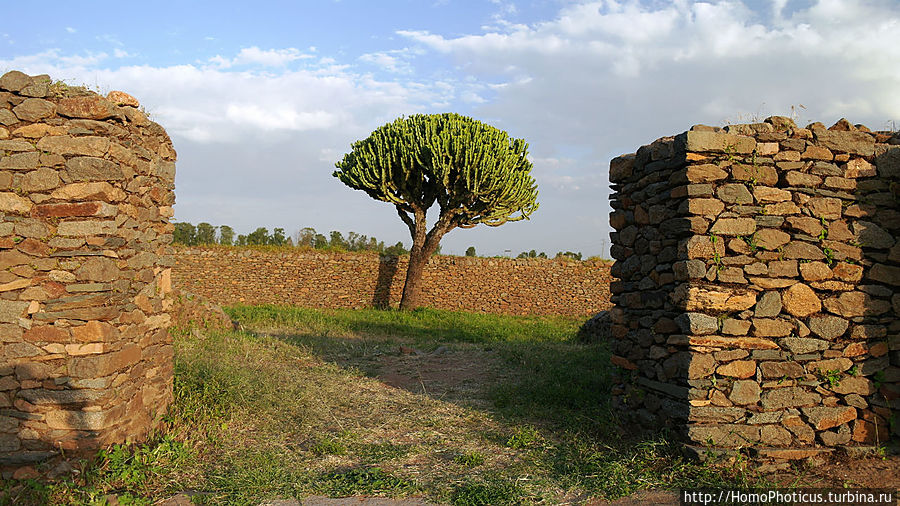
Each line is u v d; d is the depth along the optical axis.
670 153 5.30
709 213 4.97
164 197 5.71
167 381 5.82
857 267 5.14
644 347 5.65
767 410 4.93
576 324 17.91
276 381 7.49
